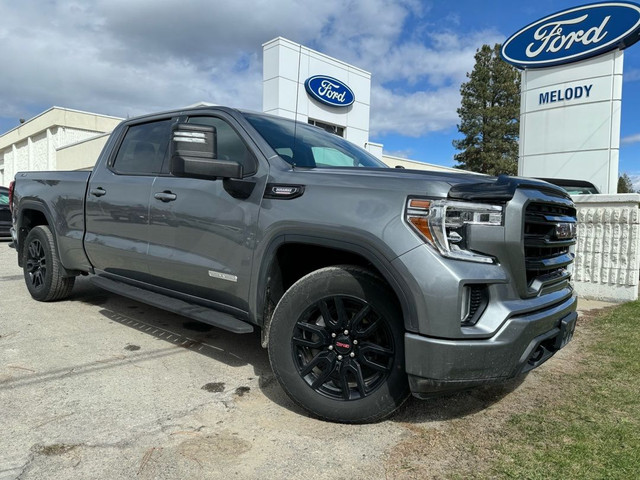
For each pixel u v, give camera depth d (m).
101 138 21.44
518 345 2.31
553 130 9.27
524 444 2.45
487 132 40.06
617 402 2.98
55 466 2.17
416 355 2.29
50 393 2.94
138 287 4.07
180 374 3.31
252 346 3.95
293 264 2.96
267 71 13.81
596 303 6.15
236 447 2.38
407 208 2.35
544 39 9.20
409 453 2.35
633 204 6.06
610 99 8.62
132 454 2.29
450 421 2.71
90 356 3.60
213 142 2.85
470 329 2.25
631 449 2.40
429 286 2.23
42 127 30.47
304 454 2.33
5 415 2.65
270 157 3.04
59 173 4.91
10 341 3.90
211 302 3.36
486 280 2.27
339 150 3.69
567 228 2.83
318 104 14.63
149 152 3.98
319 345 2.64
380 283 2.47
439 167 27.11
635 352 3.98
